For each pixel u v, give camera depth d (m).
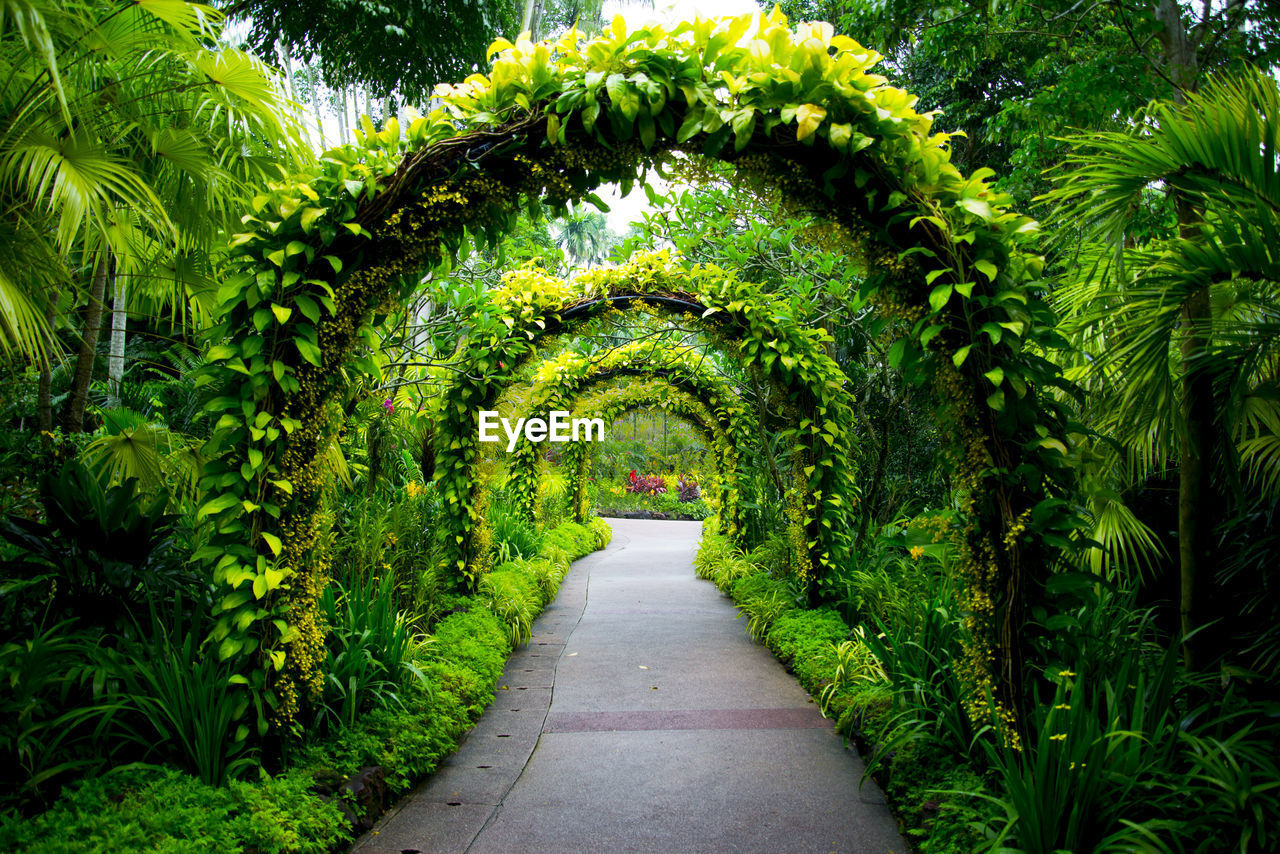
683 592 7.28
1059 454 2.29
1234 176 1.99
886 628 3.52
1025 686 2.26
